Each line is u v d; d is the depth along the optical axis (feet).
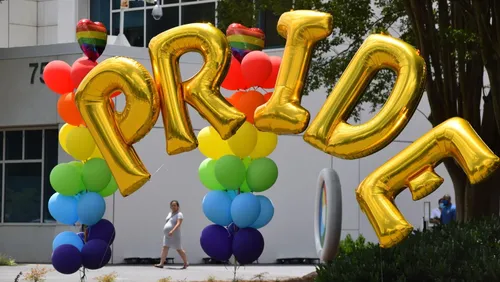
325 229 52.54
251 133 45.52
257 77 44.50
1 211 84.07
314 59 71.82
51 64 47.11
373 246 40.91
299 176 83.05
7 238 83.46
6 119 82.84
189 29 38.11
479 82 57.21
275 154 82.53
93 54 46.73
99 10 101.09
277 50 84.94
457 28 57.00
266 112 36.68
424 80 34.78
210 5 92.99
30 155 83.41
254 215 46.11
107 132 38.50
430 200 86.79
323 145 35.86
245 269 72.84
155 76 38.40
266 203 47.70
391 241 34.37
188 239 80.59
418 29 53.93
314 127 35.94
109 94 38.86
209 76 37.81
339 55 69.97
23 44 114.01
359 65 35.63
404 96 34.55
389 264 36.96
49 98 81.61
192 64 81.87
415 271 35.65
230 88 46.39
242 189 47.98
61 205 48.19
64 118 46.91
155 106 37.88
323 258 52.54
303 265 80.48
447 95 56.54
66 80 46.78
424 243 38.42
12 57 82.79
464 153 33.81
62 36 102.37
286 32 37.37
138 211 79.36
